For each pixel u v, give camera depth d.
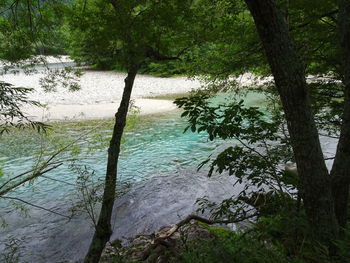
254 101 19.23
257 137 3.32
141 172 9.41
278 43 2.23
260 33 2.29
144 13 3.98
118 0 3.91
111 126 13.92
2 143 11.12
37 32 4.61
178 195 7.89
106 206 4.07
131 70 4.10
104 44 4.04
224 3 5.48
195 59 6.32
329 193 2.54
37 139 11.50
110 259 4.83
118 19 3.84
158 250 4.43
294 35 5.27
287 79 2.29
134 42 4.00
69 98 22.25
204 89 6.34
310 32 5.19
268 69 6.09
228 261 2.67
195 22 4.91
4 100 2.56
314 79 5.75
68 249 5.70
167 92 25.92
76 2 4.36
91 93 24.70
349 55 2.70
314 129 2.42
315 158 2.45
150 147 11.80
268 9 2.15
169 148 11.68
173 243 4.72
